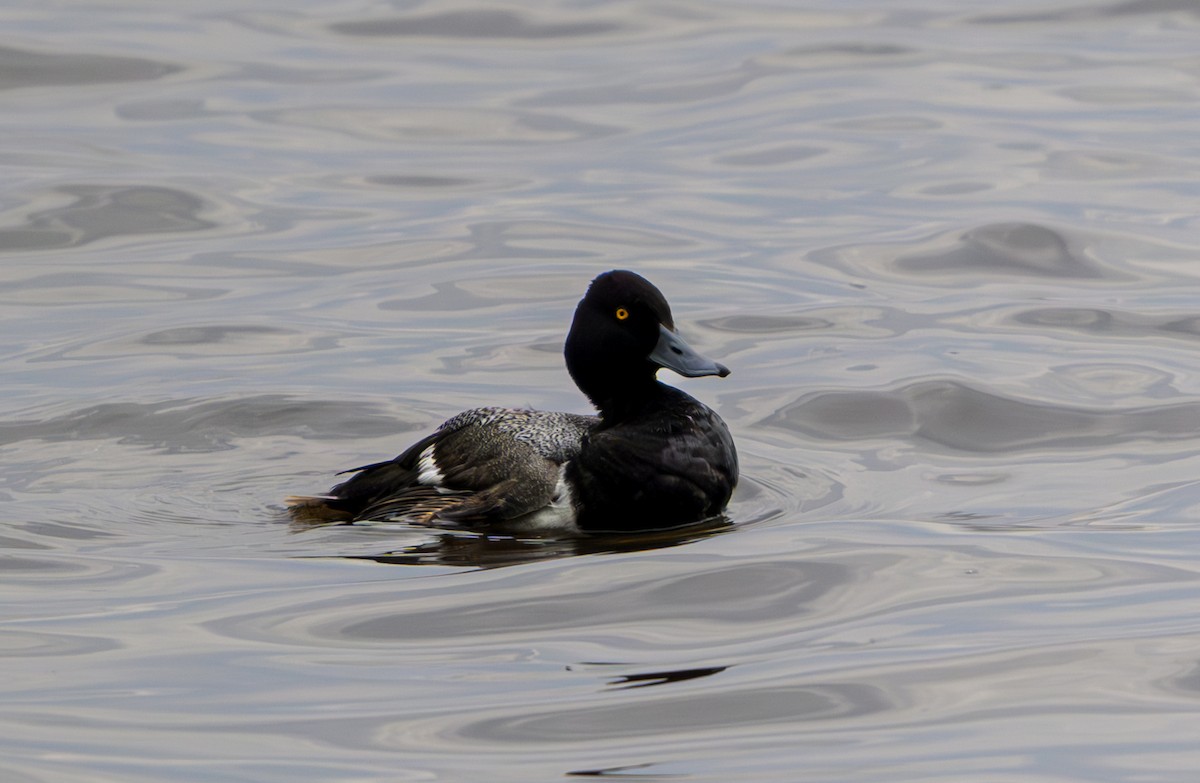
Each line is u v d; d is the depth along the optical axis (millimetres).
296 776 7242
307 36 27000
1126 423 13211
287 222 19312
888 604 9312
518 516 10922
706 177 20844
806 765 7328
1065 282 17109
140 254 18297
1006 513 11133
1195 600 9227
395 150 22000
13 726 7812
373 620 9164
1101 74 24766
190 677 8398
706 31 27438
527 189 20484
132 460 12703
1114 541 10383
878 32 27250
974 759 7340
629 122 23141
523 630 9000
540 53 26375
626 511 10883
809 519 11047
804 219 19203
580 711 7922
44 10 28016
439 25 27656
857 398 13945
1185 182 20000
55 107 23422
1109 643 8633
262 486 12148
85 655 8727
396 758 7422
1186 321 15773
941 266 17641
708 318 16172
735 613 9211
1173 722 7707
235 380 14430
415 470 11531
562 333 15805
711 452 11227
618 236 18734
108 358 15086
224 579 9938
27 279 17500
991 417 13461
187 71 25047
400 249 18422
